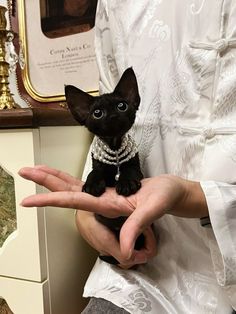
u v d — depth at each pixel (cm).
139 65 56
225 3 49
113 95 47
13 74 93
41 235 57
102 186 45
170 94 53
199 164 49
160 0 56
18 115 54
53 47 89
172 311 49
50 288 59
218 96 48
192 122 51
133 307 48
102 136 46
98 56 66
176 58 53
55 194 40
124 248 33
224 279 43
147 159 54
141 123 55
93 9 84
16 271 59
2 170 59
